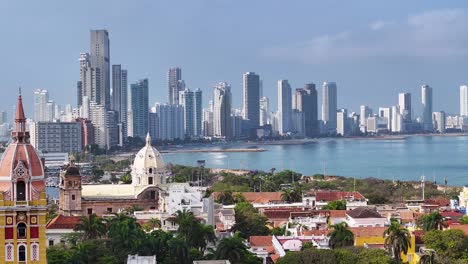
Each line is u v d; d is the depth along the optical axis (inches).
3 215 6683.1
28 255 6742.1
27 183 6747.1
